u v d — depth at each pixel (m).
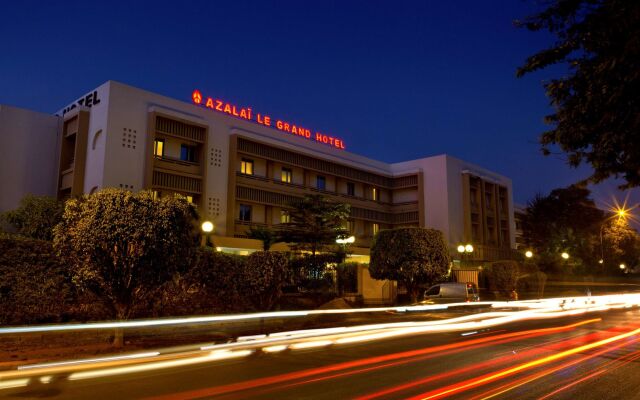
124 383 8.01
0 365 9.69
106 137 28.52
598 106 6.26
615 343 13.00
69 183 30.34
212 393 7.28
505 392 7.29
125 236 12.34
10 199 29.83
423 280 25.81
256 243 31.05
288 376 8.55
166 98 31.91
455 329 16.77
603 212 59.38
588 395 7.14
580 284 54.16
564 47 6.44
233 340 14.00
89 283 12.66
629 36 5.67
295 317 20.42
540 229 57.59
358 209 46.69
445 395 7.09
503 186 57.72
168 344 13.14
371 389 7.51
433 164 49.50
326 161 43.75
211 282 18.97
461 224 49.22
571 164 7.08
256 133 37.62
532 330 16.48
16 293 13.77
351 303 26.50
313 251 27.22
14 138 30.52
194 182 32.50
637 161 6.48
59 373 8.89
